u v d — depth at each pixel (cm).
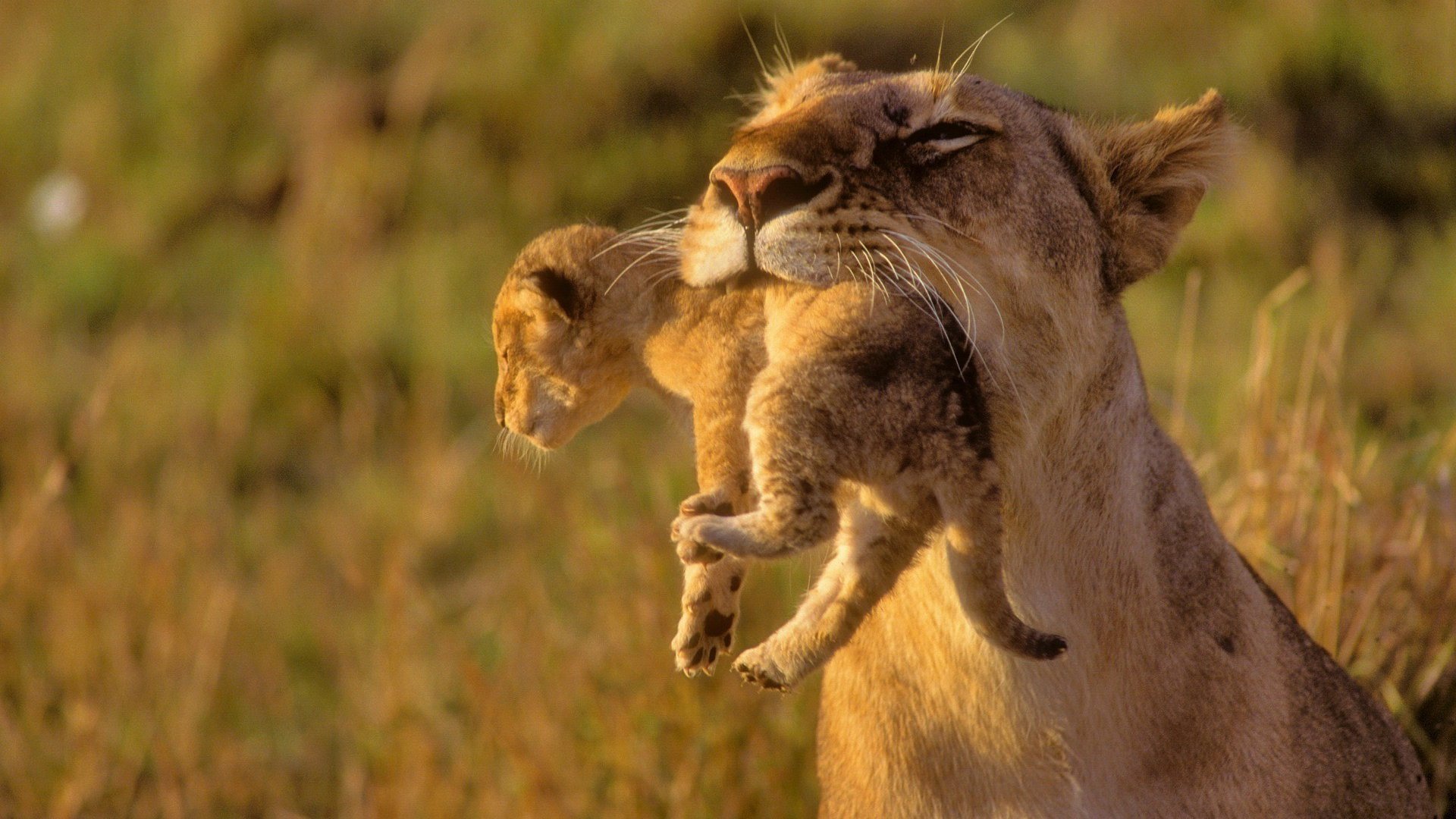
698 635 579
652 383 648
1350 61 1524
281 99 1798
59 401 1484
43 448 1386
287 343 1521
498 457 1317
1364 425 1204
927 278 568
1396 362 1262
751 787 848
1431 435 919
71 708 1078
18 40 2055
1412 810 721
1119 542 620
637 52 1642
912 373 523
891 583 545
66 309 1662
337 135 1712
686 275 574
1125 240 632
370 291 1570
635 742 877
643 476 1098
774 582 938
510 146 1658
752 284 570
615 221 1584
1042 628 609
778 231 548
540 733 927
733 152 569
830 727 670
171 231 1744
